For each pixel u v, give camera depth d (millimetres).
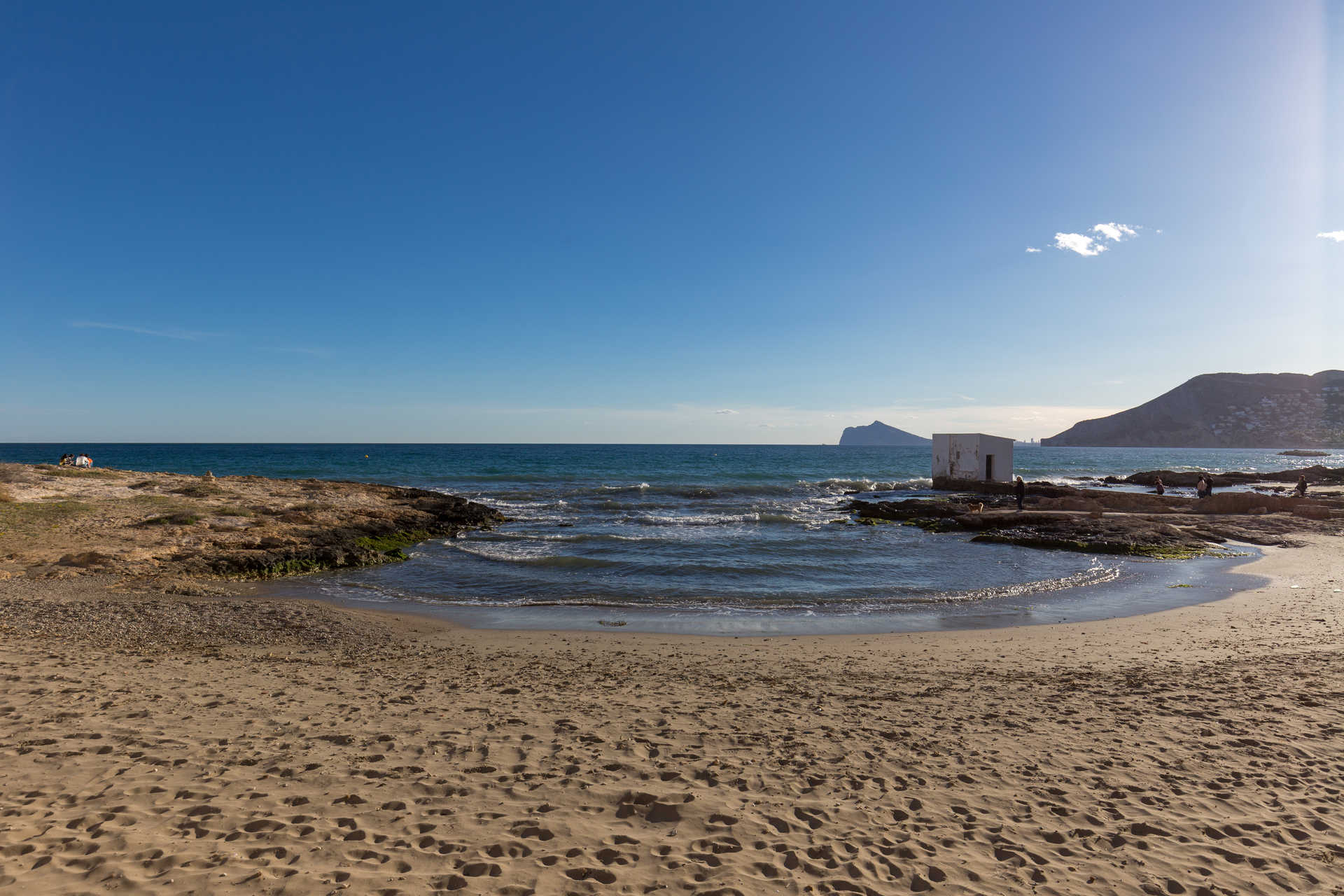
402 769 5633
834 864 4410
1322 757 6238
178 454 113625
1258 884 4301
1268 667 9492
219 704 7098
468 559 20375
